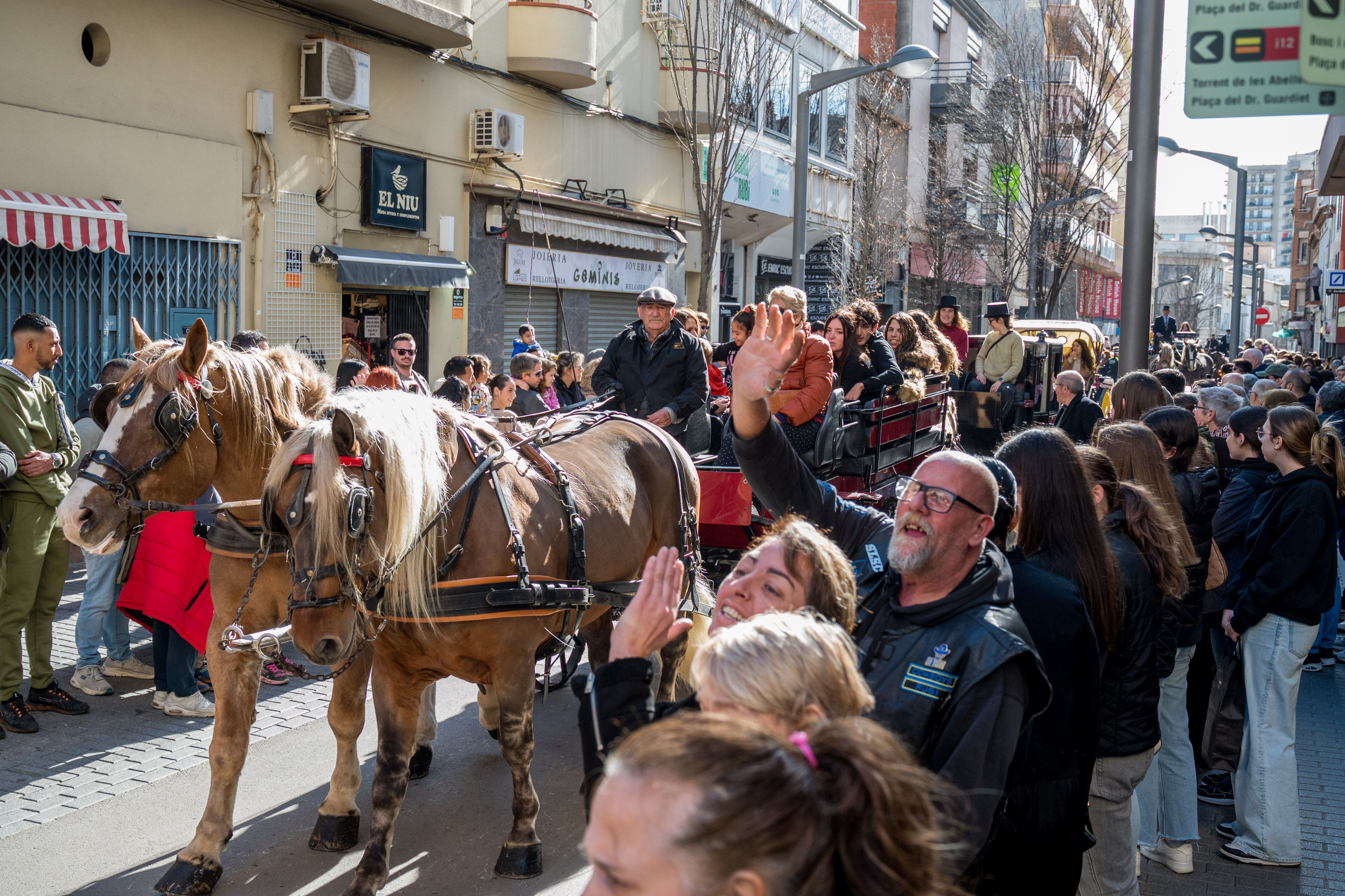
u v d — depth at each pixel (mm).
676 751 1286
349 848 4684
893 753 1448
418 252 14375
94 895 4207
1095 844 3219
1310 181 60906
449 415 4328
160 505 4336
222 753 4352
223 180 11484
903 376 8328
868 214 29766
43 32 9688
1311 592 4715
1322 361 22250
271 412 4582
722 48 17719
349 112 12703
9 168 9430
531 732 4359
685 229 21172
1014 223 32469
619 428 5492
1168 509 4055
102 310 10359
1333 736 6559
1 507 5801
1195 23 2971
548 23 15930
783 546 2488
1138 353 9141
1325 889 4594
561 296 15953
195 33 11102
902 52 15180
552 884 4414
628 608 2293
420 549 3953
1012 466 3266
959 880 2336
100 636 6645
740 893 1250
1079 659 2828
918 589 2652
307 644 3611
